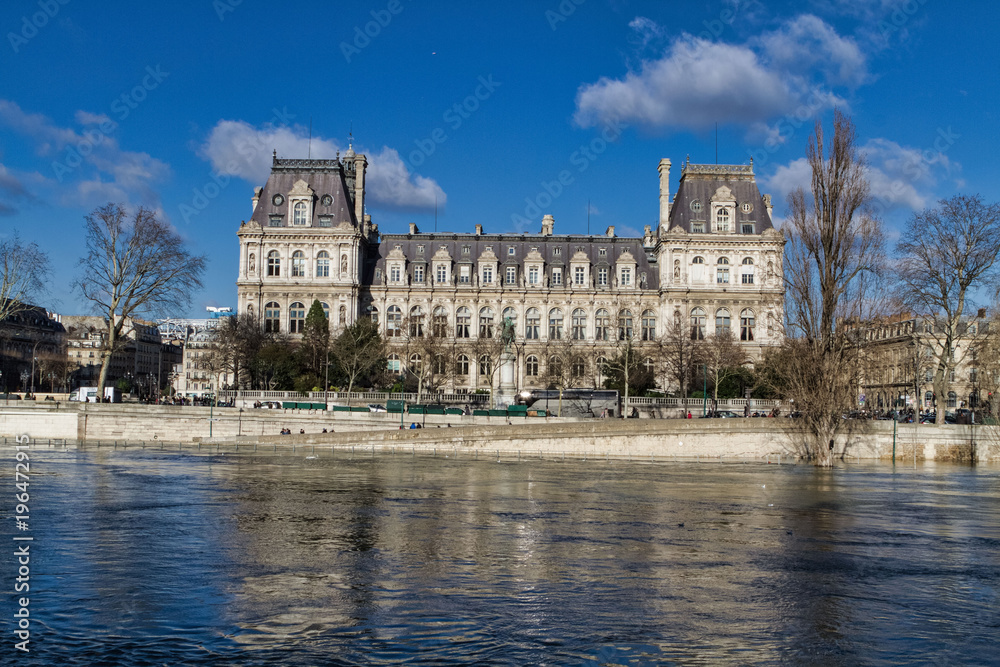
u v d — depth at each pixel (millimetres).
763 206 130750
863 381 86812
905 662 22078
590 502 48000
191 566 30422
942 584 29719
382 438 80938
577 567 31328
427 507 45031
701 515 44062
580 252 134500
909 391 114062
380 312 132125
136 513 41312
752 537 38000
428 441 80750
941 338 107438
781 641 23438
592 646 22750
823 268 74875
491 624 24344
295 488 51688
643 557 33281
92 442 86000
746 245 127625
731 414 102500
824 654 22516
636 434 80562
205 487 51219
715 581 29609
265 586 27906
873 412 92062
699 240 127438
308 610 25359
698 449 80500
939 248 83500
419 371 118062
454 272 134375
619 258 134000
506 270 134500
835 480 62062
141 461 66562
